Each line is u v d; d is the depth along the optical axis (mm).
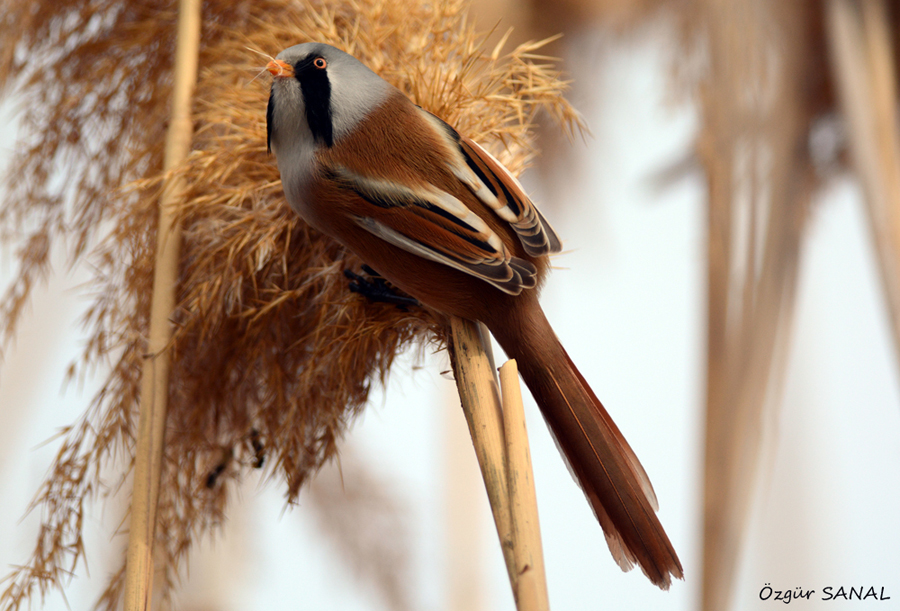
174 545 2914
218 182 2900
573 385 2875
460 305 2879
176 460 2914
